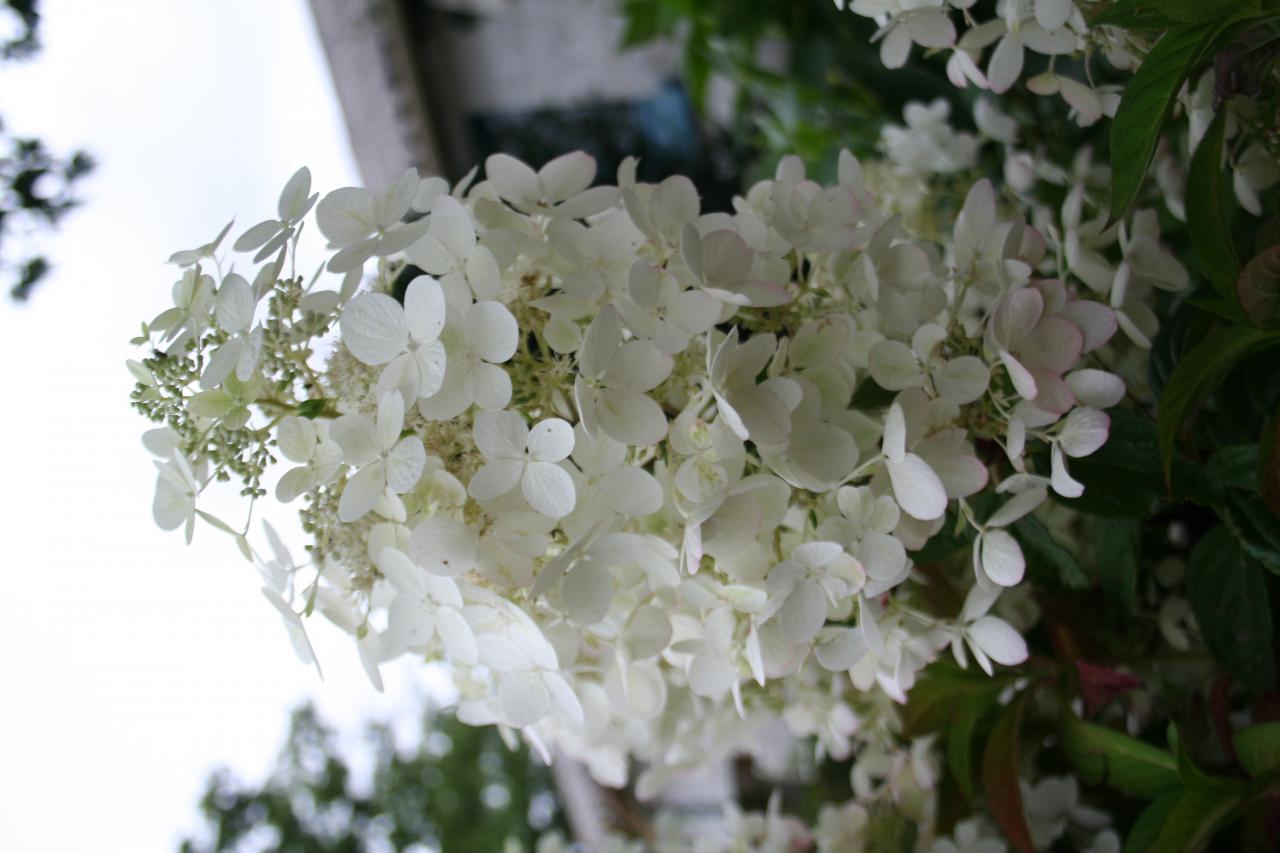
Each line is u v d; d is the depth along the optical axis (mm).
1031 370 373
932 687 476
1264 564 407
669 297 365
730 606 385
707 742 557
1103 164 556
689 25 896
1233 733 452
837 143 755
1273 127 407
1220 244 383
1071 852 520
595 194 397
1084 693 460
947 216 600
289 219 383
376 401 375
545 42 1045
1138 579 492
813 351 381
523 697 396
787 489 374
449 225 372
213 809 1529
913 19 423
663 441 389
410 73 995
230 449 375
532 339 405
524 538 369
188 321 385
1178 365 383
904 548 373
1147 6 366
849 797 816
